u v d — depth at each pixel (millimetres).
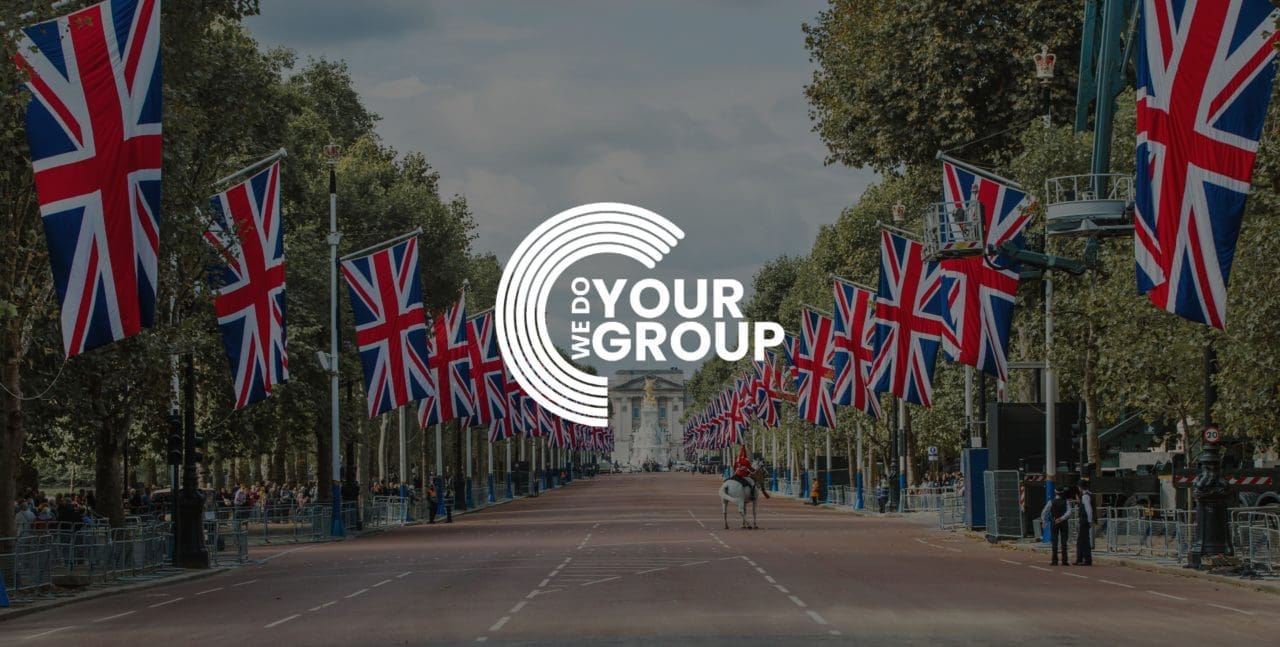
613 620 27266
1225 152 30031
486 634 25328
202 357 63312
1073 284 56875
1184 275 30391
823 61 77812
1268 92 29781
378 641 24750
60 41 31297
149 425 65500
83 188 31250
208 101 53781
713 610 28953
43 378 45438
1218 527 38156
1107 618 26781
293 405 72750
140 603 35531
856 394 69312
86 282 31172
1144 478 59625
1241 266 38125
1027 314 62906
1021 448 56750
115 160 31531
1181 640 23125
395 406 62625
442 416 77500
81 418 49688
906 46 69688
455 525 82188
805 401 84000
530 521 84375
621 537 63125
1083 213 42562
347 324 83500
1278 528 36469
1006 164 70000
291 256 75312
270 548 61062
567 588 35500
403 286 63031
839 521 79688
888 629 25031
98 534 42000
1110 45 46094
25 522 48125
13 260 37562
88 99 31391
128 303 31531
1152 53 30859
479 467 138125
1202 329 42062
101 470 54375
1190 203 30344
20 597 36281
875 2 72750
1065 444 56750
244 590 38562
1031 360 64625
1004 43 67312
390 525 83688
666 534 65250
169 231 45281
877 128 72250
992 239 47844
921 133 70812
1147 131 31000
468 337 88875
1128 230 42750
